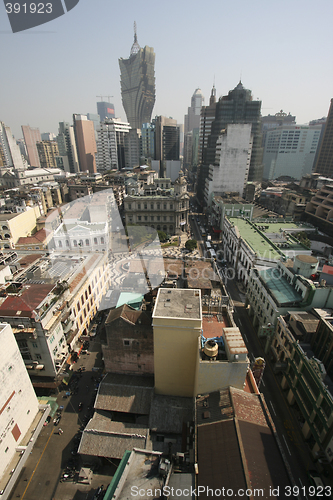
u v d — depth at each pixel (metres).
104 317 47.25
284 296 42.66
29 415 30.94
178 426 30.78
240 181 116.12
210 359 26.50
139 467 24.84
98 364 42.00
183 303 29.53
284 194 108.88
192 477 22.50
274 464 20.58
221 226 96.19
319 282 41.94
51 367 34.97
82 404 35.94
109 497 23.02
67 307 37.50
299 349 34.25
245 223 79.81
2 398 26.52
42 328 32.47
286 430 33.25
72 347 39.84
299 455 30.56
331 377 30.31
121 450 28.73
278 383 39.75
